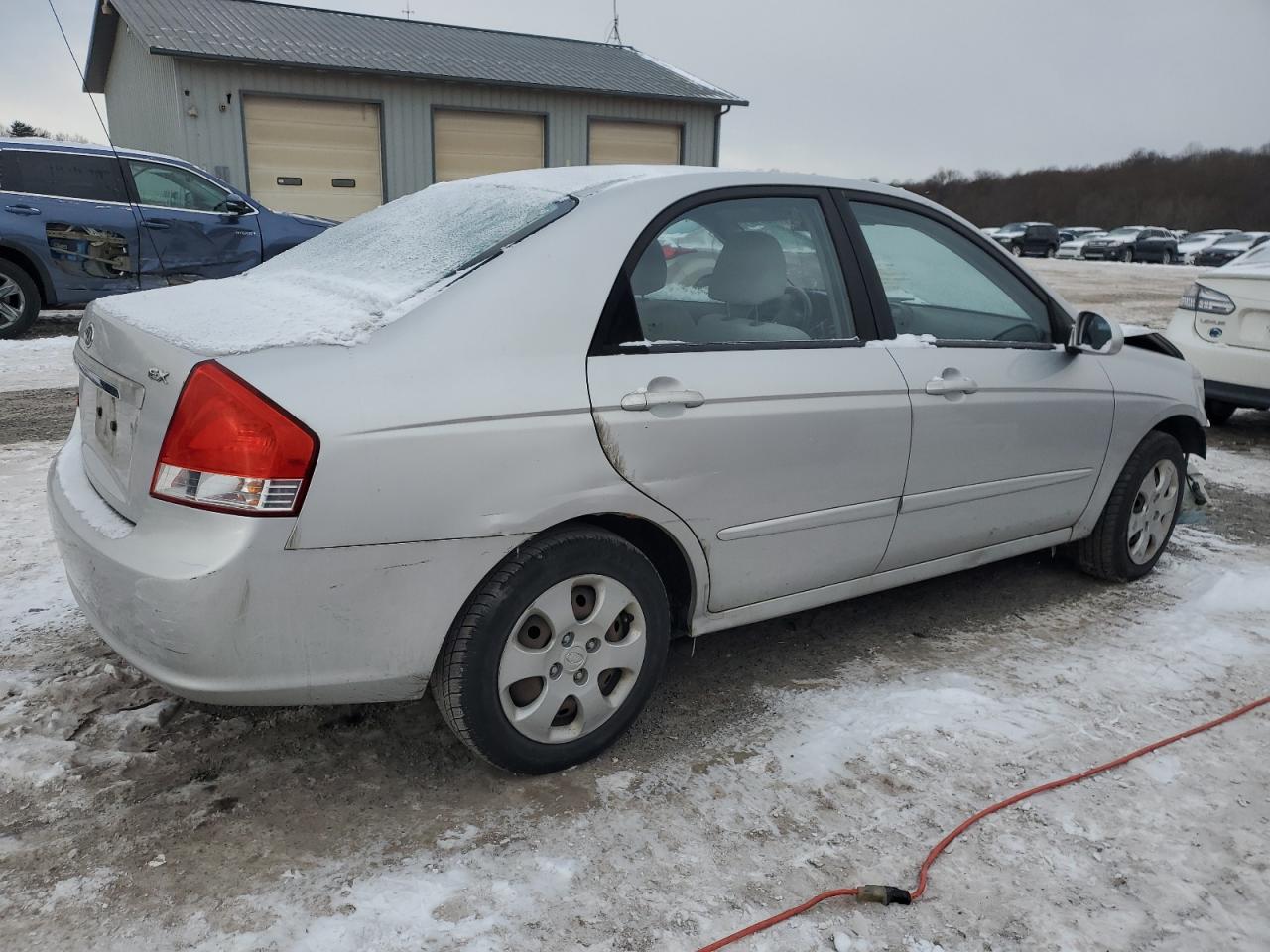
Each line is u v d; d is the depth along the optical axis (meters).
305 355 2.16
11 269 9.01
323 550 2.11
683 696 3.07
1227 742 2.88
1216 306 6.84
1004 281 3.63
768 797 2.54
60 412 6.52
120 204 9.33
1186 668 3.35
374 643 2.23
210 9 16.16
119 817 2.34
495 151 16.78
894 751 2.76
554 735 2.56
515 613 2.38
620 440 2.46
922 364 3.16
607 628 2.57
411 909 2.08
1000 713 2.99
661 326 2.65
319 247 3.17
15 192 8.91
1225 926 2.14
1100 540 4.03
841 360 2.96
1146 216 69.56
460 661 2.35
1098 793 2.60
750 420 2.70
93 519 2.32
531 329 2.40
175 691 2.19
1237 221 67.31
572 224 2.58
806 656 3.38
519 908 2.10
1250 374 6.67
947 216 3.46
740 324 2.85
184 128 14.19
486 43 18.61
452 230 2.77
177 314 2.48
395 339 2.25
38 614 3.37
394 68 15.20
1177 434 4.40
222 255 9.90
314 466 2.06
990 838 2.41
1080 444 3.70
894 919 2.12
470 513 2.25
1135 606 3.91
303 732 2.76
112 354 2.43
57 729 2.68
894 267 3.27
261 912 2.05
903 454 3.09
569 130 17.28
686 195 2.79
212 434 2.05
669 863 2.27
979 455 3.33
